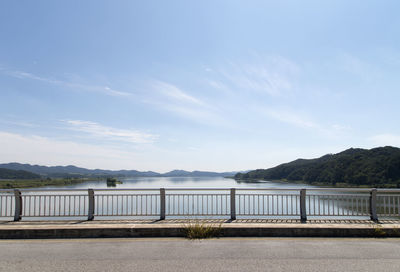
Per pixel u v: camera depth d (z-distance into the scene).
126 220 8.83
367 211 9.04
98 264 5.26
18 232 7.58
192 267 5.05
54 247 6.56
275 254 5.89
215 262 5.34
